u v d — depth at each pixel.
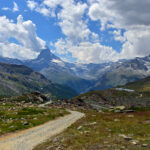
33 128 39.25
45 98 174.12
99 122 39.12
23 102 133.50
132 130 28.16
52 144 22.25
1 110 68.62
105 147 18.16
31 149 22.91
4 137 29.70
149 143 19.69
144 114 47.75
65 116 69.12
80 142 21.33
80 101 186.75
